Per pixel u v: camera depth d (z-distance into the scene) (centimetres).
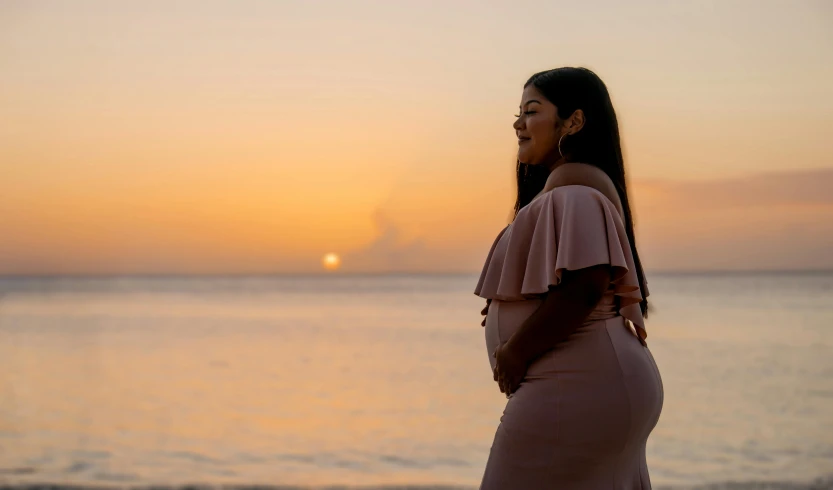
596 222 240
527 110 266
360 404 1656
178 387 1931
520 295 252
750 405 1619
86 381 2062
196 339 3294
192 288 10806
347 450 1192
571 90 260
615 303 251
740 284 9762
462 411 1559
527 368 247
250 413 1545
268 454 1159
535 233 248
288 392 1839
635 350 247
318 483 958
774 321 3831
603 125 262
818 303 5312
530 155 268
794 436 1279
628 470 250
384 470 1054
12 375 2198
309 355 2658
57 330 3866
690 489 879
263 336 3422
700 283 10350
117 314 5091
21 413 1548
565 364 241
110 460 1107
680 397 1734
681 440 1251
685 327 3522
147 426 1398
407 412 1552
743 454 1142
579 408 238
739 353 2564
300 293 8800
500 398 1720
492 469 252
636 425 242
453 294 8281
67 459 1110
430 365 2366
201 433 1330
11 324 4259
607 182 254
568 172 255
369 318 4562
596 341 242
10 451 1171
